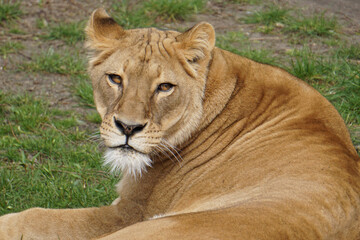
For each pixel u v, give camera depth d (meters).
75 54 15.14
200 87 7.18
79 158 10.26
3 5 16.98
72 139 11.07
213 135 7.39
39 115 11.88
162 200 7.57
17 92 13.07
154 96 6.88
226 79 7.45
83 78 13.76
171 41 7.08
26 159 10.03
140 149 6.86
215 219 5.26
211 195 7.00
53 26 16.64
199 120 7.26
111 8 17.50
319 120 7.05
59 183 9.27
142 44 7.01
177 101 6.98
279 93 7.42
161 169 7.55
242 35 15.88
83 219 7.49
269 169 6.49
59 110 12.23
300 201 5.54
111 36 7.20
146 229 5.36
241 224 5.13
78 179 9.62
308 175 6.00
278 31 16.22
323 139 6.67
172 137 7.22
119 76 6.95
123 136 6.83
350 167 6.26
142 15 16.95
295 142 6.71
